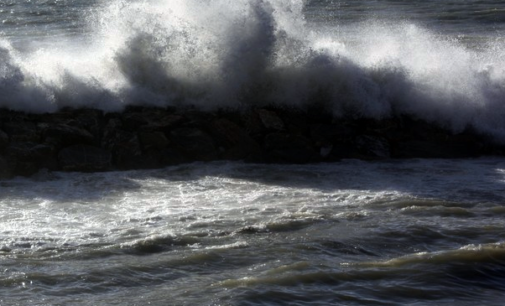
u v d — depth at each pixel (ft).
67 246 53.78
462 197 66.08
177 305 45.62
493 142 82.43
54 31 137.08
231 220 59.26
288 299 46.88
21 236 55.26
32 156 69.62
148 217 59.77
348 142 78.69
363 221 59.72
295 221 59.00
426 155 78.64
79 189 66.44
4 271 49.52
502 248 54.03
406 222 59.47
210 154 74.69
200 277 49.67
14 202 62.64
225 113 80.23
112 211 61.16
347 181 70.03
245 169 72.79
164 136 74.69
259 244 54.75
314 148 77.30
